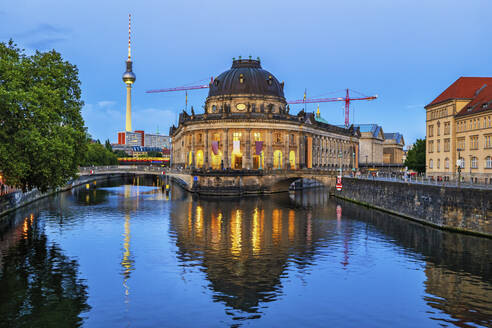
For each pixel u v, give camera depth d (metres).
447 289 31.55
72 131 52.09
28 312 26.98
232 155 118.31
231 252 42.53
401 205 65.31
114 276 34.28
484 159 74.38
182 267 37.00
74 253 41.25
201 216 66.38
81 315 26.67
